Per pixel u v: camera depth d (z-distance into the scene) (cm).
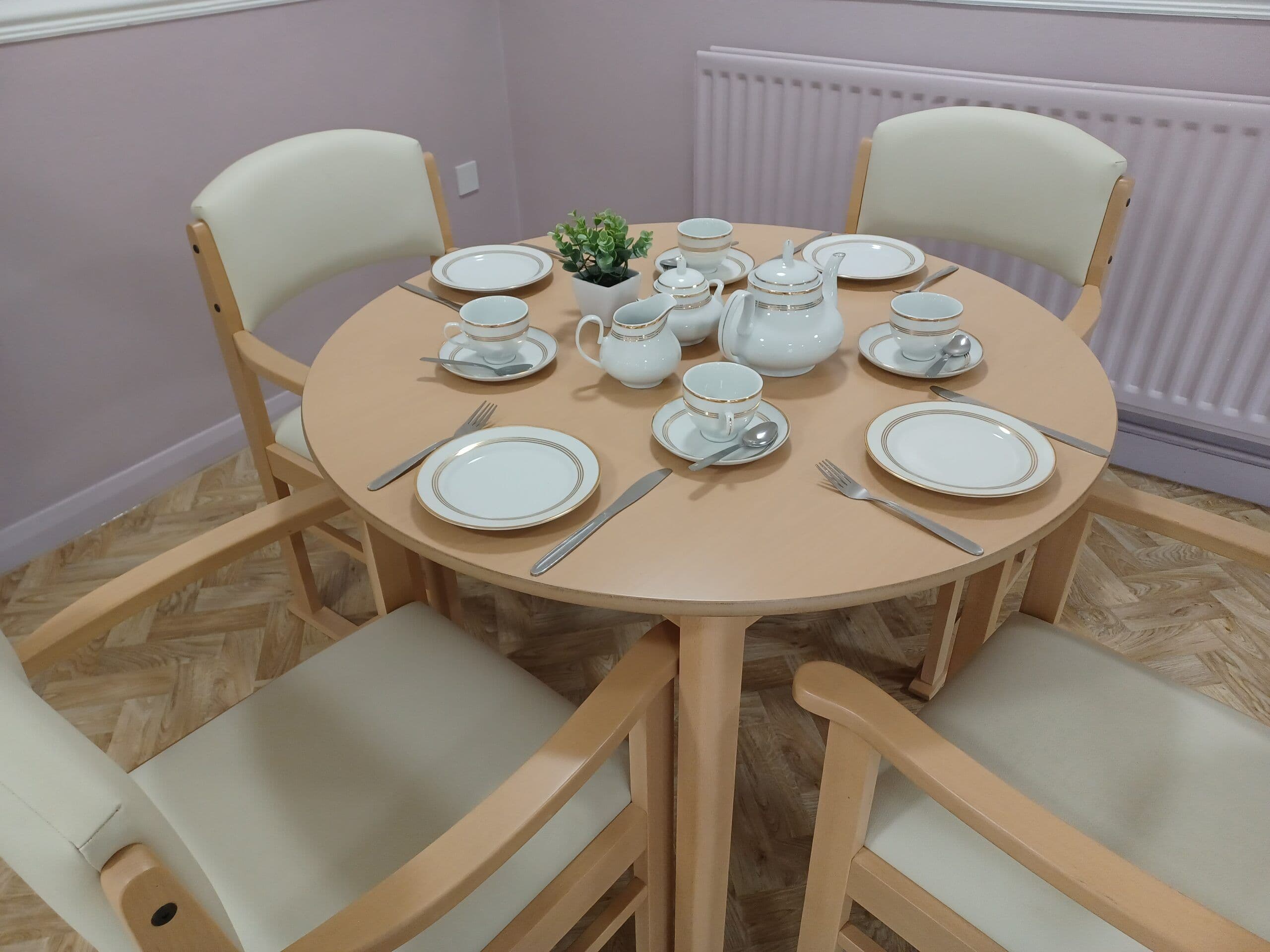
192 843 92
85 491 219
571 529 91
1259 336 194
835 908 102
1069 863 71
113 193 203
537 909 92
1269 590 192
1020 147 160
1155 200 192
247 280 152
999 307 134
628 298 125
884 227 179
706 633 90
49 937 135
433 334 132
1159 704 103
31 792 54
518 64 279
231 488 234
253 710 106
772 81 224
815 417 108
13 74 179
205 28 206
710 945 123
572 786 81
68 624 93
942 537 88
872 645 182
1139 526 104
